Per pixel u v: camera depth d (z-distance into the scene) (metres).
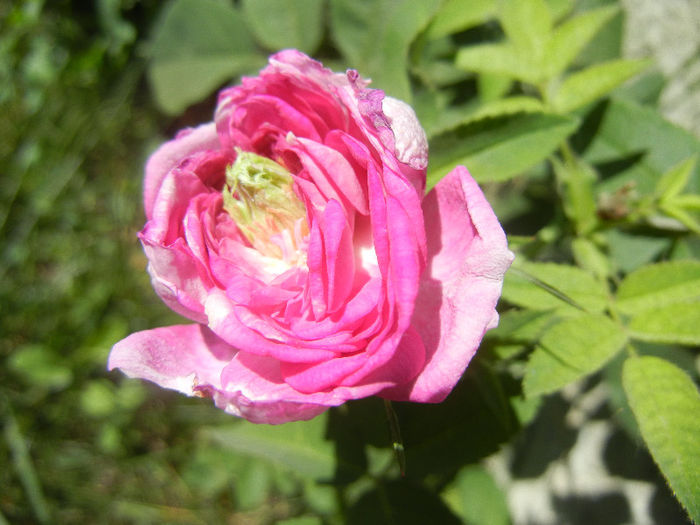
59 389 0.26
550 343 0.12
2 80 0.28
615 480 0.19
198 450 0.24
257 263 0.11
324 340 0.10
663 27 0.19
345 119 0.11
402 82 0.14
